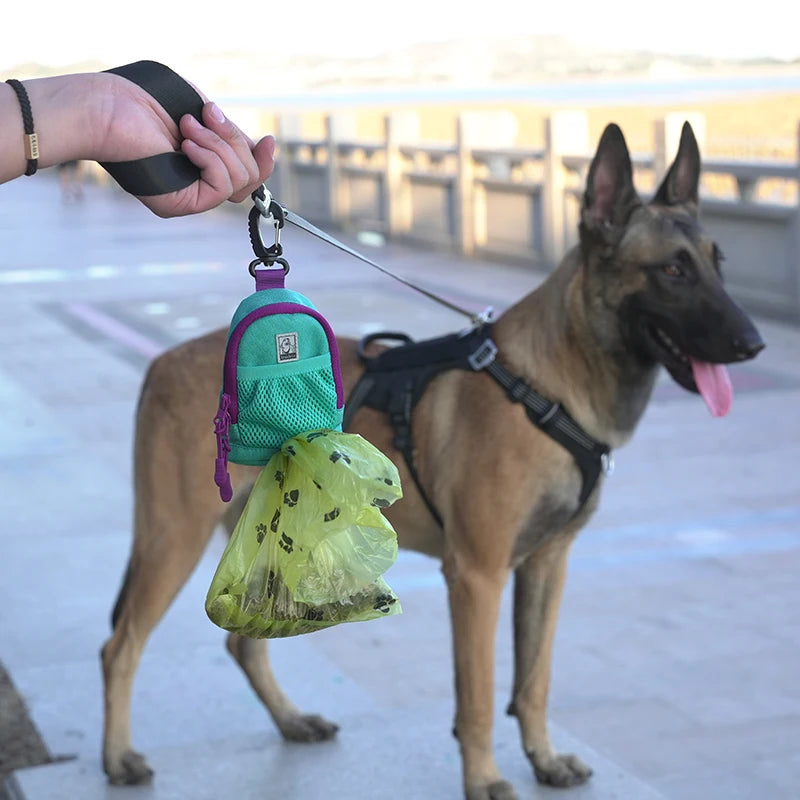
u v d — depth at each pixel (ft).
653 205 11.09
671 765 12.16
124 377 30.42
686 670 14.56
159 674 14.26
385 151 56.39
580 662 14.80
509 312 11.14
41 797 11.35
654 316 10.60
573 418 10.54
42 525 19.62
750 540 19.15
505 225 49.19
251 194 5.85
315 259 51.24
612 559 18.38
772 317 36.47
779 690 13.99
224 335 11.85
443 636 15.74
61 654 14.87
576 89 166.81
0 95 4.95
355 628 16.03
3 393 28.73
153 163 5.23
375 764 12.09
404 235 56.18
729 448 24.16
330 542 5.32
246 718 13.16
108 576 17.47
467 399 10.80
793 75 184.14
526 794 11.40
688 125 11.25
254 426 5.52
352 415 11.37
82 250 55.31
